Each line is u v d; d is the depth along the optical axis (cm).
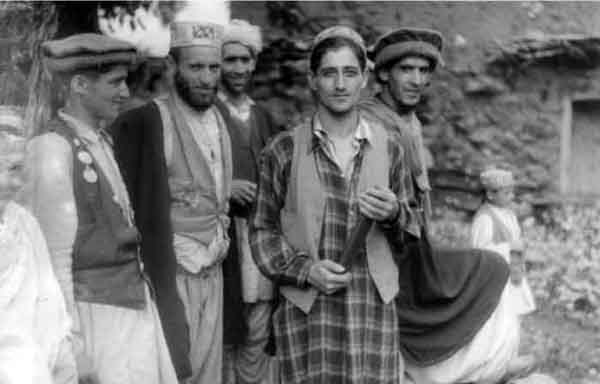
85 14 925
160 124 594
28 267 492
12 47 728
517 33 1138
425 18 1161
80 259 524
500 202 778
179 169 597
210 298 605
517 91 1135
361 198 537
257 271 644
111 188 536
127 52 554
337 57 547
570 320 1048
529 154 1130
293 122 1162
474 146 1140
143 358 539
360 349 549
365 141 557
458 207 1138
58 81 572
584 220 1098
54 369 491
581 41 1105
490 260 654
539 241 1095
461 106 1145
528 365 670
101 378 525
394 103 642
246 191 628
